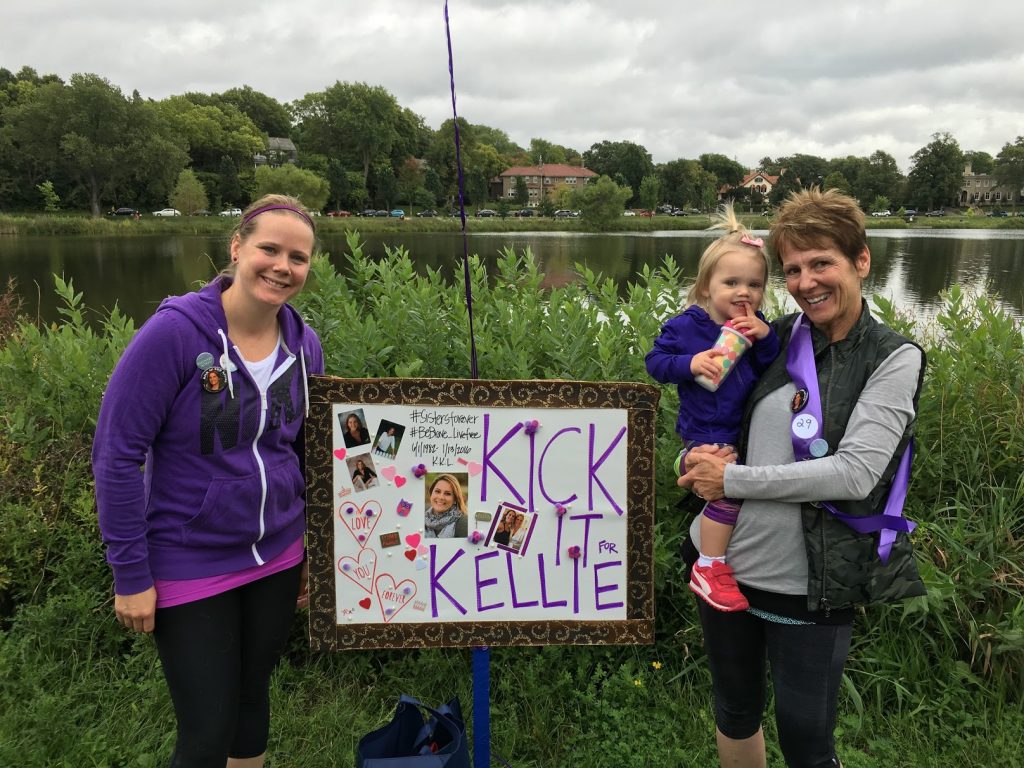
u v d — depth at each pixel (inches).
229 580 74.0
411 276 182.9
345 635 79.0
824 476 66.3
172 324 69.1
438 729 84.4
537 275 184.2
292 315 80.8
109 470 67.0
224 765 73.8
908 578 69.3
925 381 146.4
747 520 72.7
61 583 122.3
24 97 3038.9
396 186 3897.6
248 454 74.0
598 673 112.0
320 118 4003.4
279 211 73.5
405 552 78.3
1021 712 106.3
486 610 79.4
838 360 70.0
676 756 99.4
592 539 79.2
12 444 137.1
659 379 83.7
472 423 77.2
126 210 2942.9
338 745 100.3
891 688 111.8
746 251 80.4
